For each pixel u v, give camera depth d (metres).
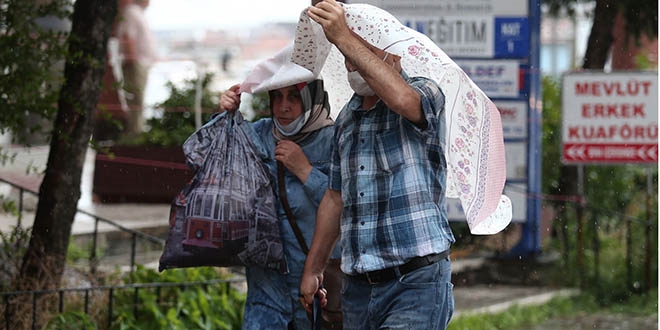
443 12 23.53
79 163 16.27
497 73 23.77
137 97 27.06
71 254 19.41
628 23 25.77
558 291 23.33
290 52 11.62
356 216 10.02
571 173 25.44
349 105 10.26
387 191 9.92
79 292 16.09
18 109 15.51
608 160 22.92
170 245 11.73
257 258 11.62
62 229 16.17
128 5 28.03
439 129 10.05
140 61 27.66
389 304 9.98
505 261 24.05
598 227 25.33
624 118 22.84
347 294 10.25
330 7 9.76
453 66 10.24
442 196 10.09
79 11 16.16
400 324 9.87
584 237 24.91
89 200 25.36
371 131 10.04
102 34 16.17
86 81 16.06
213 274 17.27
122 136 26.38
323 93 11.69
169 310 15.84
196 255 11.65
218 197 11.62
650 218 23.88
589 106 22.92
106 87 16.84
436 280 9.90
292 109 11.62
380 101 10.03
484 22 23.55
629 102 22.84
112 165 25.38
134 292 16.05
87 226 21.84
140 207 24.75
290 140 11.77
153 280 16.53
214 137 11.86
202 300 16.11
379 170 9.97
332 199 10.66
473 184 10.55
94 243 18.50
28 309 15.30
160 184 25.23
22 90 15.37
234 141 11.84
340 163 10.40
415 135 9.94
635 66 26.27
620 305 22.61
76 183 16.28
